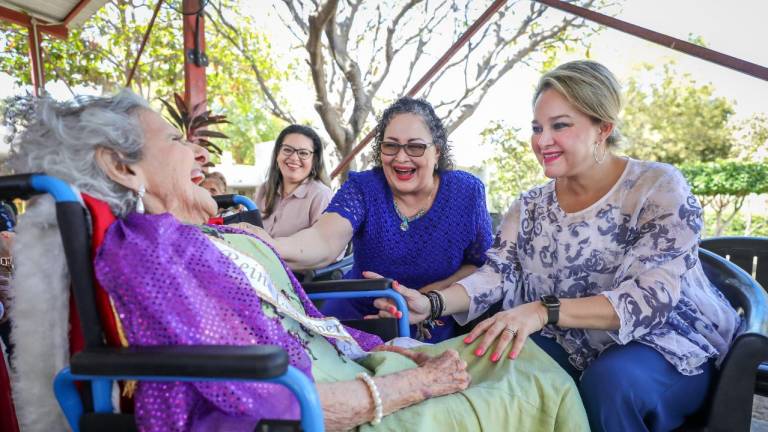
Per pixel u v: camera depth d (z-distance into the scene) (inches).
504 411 46.1
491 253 68.5
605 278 57.9
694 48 92.4
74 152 41.0
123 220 38.8
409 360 51.9
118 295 33.9
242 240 51.1
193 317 35.2
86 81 253.4
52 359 37.1
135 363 30.2
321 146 131.3
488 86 215.8
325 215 75.6
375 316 66.6
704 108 372.8
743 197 327.3
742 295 58.4
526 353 52.4
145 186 44.9
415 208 77.0
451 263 78.9
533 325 52.3
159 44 251.0
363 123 180.2
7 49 238.2
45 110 40.6
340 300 81.2
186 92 145.6
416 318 64.0
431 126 72.5
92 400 36.0
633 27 95.7
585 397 50.0
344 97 211.9
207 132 132.3
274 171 128.6
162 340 33.6
